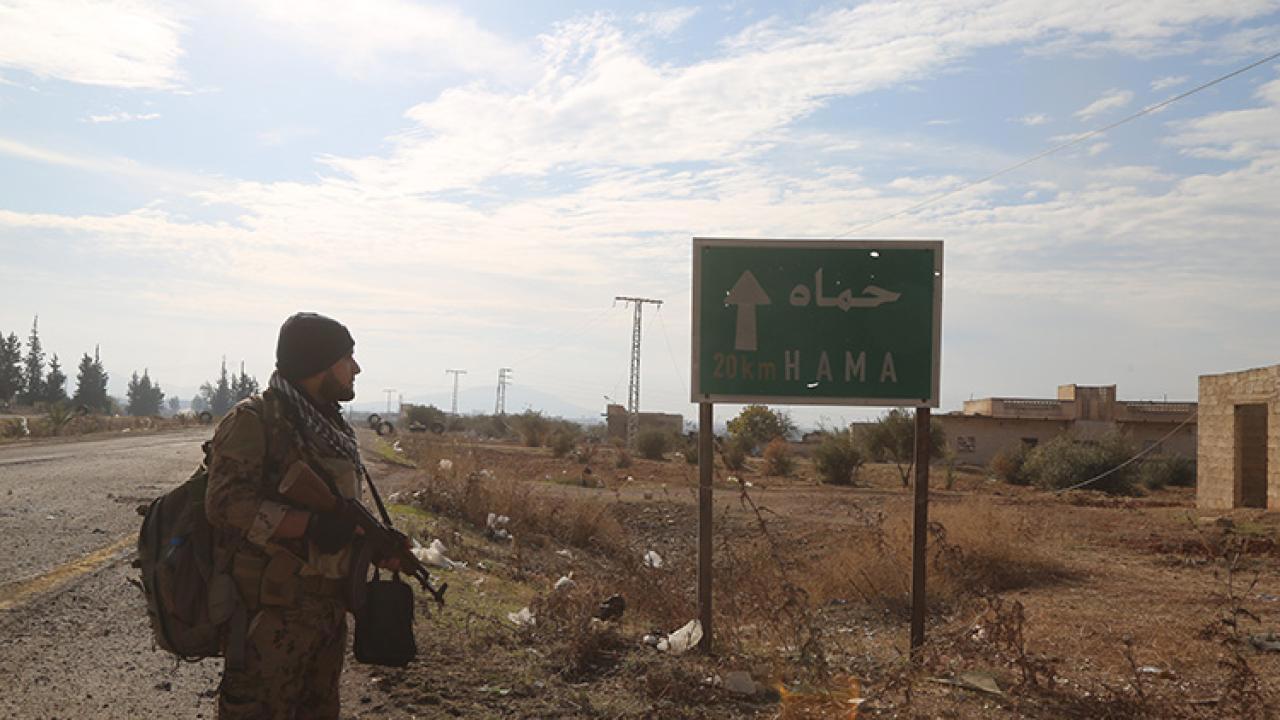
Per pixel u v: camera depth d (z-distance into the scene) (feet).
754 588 27.04
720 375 22.04
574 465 128.16
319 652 10.30
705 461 22.36
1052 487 122.93
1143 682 19.98
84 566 29.48
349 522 10.33
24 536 35.19
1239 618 29.17
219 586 9.87
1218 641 24.94
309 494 10.02
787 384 21.90
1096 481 120.67
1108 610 31.01
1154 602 32.86
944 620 30.25
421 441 122.62
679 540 58.03
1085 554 47.06
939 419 171.22
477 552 42.96
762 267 21.98
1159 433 185.47
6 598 24.36
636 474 116.57
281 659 9.96
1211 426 86.58
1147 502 97.91
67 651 20.04
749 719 17.20
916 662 19.53
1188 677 21.42
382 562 10.96
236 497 9.65
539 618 24.00
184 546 9.96
